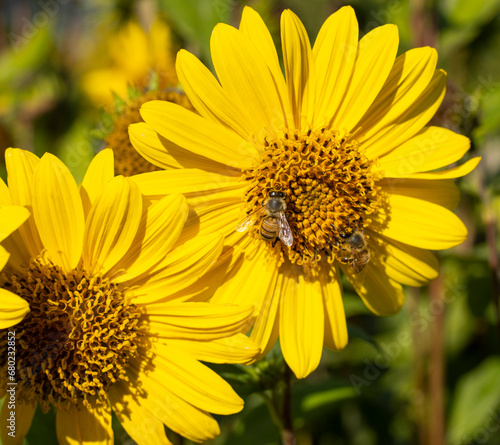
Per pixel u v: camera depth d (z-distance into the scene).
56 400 0.36
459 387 0.47
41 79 0.54
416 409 0.46
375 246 0.37
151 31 0.50
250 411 0.40
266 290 0.37
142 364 0.36
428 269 0.37
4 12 0.59
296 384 0.41
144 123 0.36
